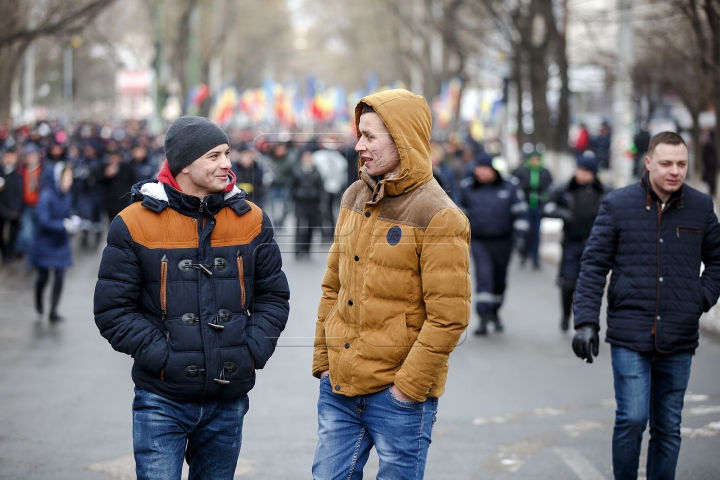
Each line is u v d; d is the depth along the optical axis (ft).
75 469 33.50
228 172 22.82
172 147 22.39
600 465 34.22
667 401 28.81
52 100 376.07
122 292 22.15
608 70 108.78
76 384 46.52
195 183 22.58
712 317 58.49
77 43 181.37
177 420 22.34
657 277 28.48
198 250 22.40
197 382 22.09
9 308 69.21
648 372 28.45
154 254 22.25
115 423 39.50
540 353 54.39
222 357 22.27
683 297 28.43
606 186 58.59
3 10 121.39
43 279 64.95
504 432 38.42
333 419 23.13
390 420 22.34
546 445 36.68
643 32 82.38
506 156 154.30
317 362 23.77
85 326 62.59
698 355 52.21
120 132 222.07
